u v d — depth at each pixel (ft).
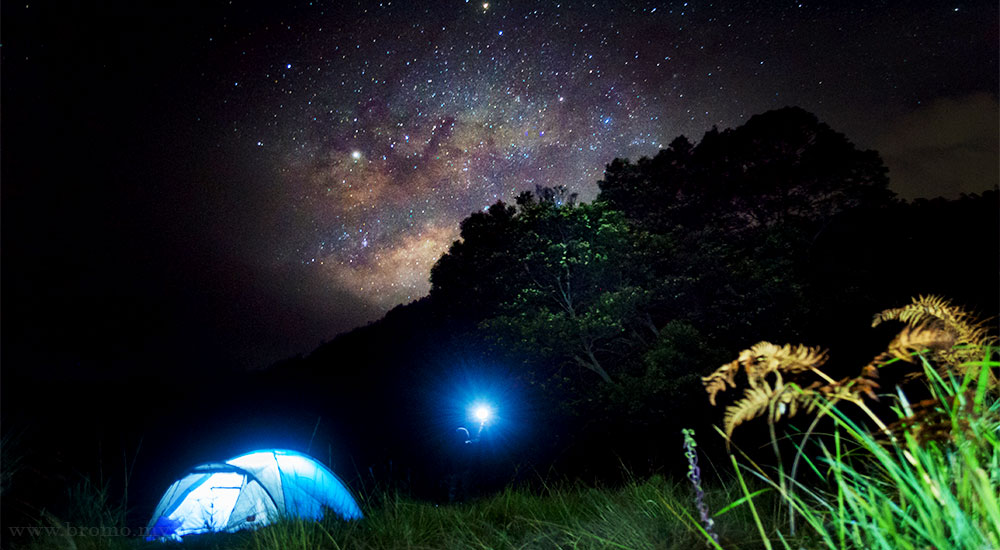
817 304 47.37
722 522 8.46
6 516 13.15
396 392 72.23
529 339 43.88
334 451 56.85
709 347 42.11
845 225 63.31
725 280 46.73
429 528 13.19
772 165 62.95
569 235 47.91
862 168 61.82
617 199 63.36
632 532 9.00
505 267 51.47
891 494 5.55
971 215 60.85
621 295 44.39
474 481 40.01
